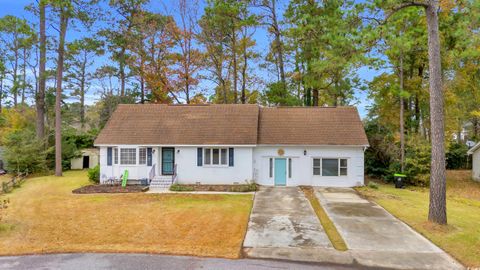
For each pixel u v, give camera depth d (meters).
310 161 21.58
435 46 11.56
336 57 12.70
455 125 30.28
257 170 21.95
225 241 9.80
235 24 31.11
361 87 29.28
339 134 21.84
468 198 18.84
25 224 11.61
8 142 27.06
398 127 28.16
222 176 21.47
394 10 11.82
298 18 26.39
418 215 13.06
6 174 26.98
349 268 7.87
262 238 10.14
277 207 14.77
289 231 10.94
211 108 24.39
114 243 9.50
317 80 27.53
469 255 8.72
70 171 29.20
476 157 26.91
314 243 9.70
